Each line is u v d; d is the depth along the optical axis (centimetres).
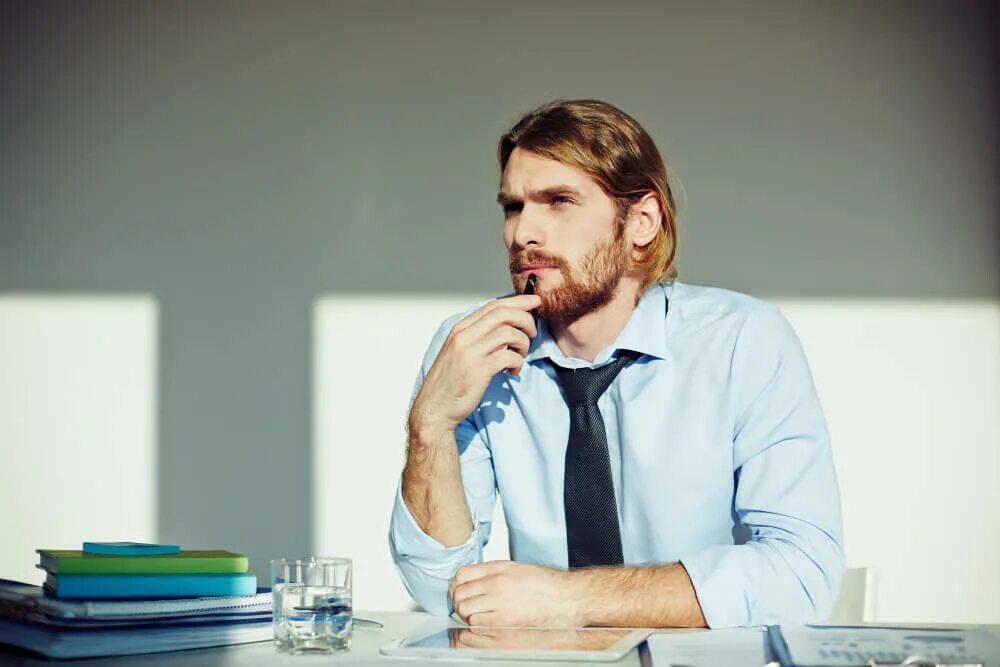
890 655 104
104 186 352
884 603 327
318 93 346
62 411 349
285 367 344
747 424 167
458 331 161
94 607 112
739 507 165
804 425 164
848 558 328
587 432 169
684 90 336
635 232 174
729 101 335
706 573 137
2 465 349
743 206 333
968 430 327
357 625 140
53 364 350
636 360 174
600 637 122
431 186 341
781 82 334
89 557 117
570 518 167
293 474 342
